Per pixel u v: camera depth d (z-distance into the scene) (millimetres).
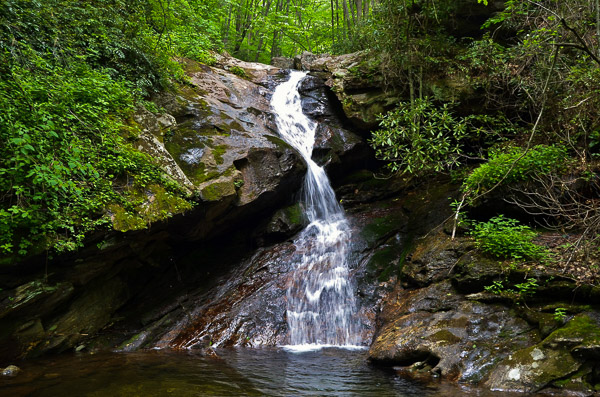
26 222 5879
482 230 7172
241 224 10188
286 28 21234
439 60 10812
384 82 11352
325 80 13000
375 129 11656
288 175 10039
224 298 8656
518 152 8180
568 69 8328
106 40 8945
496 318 5988
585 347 4832
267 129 11141
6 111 5875
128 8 10094
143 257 8352
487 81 10125
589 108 7824
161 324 8031
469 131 10773
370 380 5348
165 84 10250
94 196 6715
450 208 9195
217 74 13219
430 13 10766
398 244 9430
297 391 4914
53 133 5895
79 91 7285
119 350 7207
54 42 7750
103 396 4723
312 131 12031
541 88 8797
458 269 6953
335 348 7285
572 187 7457
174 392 4852
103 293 7887
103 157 7195
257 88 13383
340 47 16172
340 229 10266
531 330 5609
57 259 6469
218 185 8406
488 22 9461
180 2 12117
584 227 6785
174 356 6727
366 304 8195
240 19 20359
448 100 10539
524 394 4703
